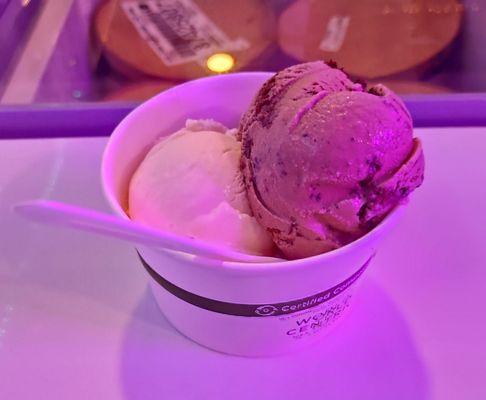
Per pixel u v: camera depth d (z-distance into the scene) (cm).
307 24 28
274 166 16
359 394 17
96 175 24
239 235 17
